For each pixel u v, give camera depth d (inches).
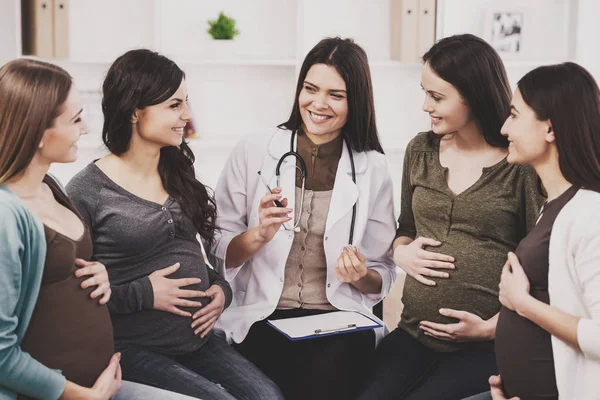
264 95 157.1
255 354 83.0
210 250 86.6
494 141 79.7
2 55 136.8
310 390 79.1
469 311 77.8
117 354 64.4
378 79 159.3
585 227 58.7
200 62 145.6
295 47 153.5
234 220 88.7
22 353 56.3
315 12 153.6
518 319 63.0
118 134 74.6
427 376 78.3
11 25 136.3
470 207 78.6
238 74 156.0
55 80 59.5
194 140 146.7
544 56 156.9
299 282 85.4
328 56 82.8
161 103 73.6
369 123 87.4
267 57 151.7
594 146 60.7
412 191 87.0
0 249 54.3
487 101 77.4
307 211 85.3
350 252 80.0
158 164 77.9
